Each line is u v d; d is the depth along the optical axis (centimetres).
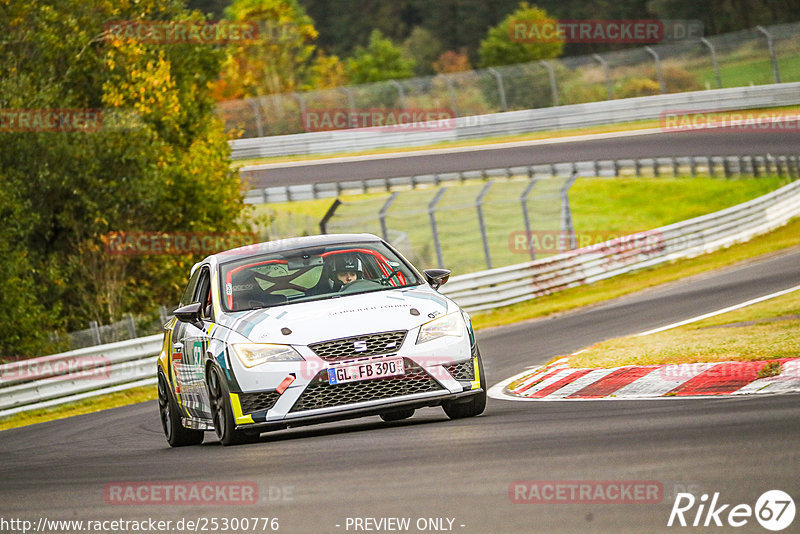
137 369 6675
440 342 2666
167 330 3362
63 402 6291
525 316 7462
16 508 2164
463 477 1839
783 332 3650
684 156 14225
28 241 8869
